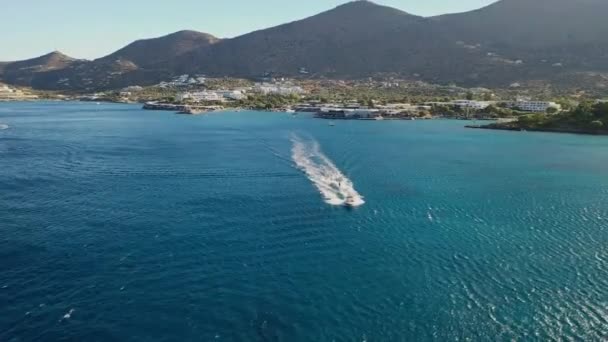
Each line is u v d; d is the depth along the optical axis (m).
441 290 49.84
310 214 74.56
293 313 45.22
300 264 55.91
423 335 41.94
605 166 121.12
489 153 141.62
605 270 54.78
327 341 41.00
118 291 48.88
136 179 97.81
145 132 185.12
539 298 48.25
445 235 66.19
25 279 51.09
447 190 92.44
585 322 43.97
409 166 116.81
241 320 43.94
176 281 51.16
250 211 75.69
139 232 65.56
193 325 43.06
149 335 41.56
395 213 76.06
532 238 65.38
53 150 136.12
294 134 178.00
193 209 76.50
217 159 121.56
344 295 48.66
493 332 42.41
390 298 48.09
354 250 60.25
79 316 44.28
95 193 86.12
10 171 105.00
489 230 68.56
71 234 64.44
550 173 111.31
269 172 105.38
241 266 55.16
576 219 74.50
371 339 41.31
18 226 67.31
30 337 41.03
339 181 97.50
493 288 50.31
